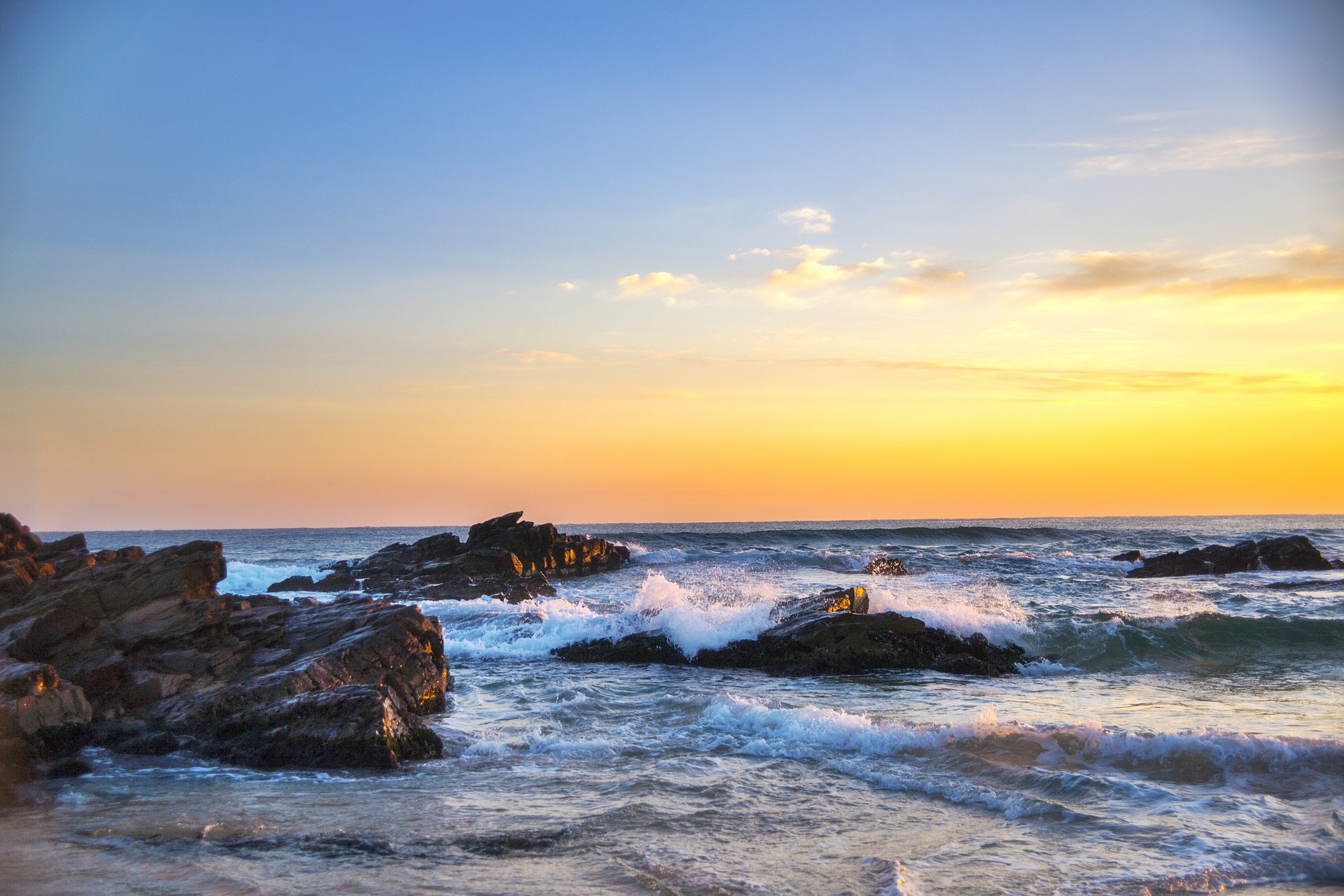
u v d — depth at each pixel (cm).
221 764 1126
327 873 738
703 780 1037
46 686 1198
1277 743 1054
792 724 1252
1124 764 1064
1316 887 730
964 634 2034
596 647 2038
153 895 686
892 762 1102
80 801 968
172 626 1387
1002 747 1127
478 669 1895
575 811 918
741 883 719
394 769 1102
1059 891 713
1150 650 1919
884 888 710
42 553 1873
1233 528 11981
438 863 764
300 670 1301
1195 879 738
